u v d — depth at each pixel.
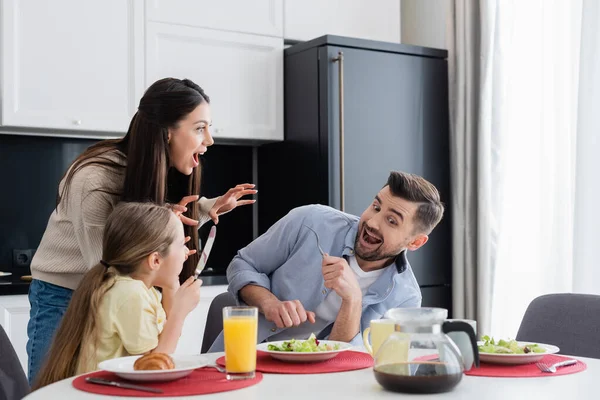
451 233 3.72
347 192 3.44
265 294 1.94
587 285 3.08
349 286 1.80
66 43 3.13
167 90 2.08
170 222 1.75
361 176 3.48
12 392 1.67
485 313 3.56
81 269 2.06
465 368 1.35
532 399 1.21
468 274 3.63
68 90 3.14
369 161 3.50
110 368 1.31
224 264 3.87
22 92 3.05
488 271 3.56
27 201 3.39
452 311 3.71
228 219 3.89
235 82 3.51
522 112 3.53
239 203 2.38
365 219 1.91
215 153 3.84
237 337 1.34
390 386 1.25
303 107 3.52
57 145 3.45
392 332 1.35
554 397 1.22
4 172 3.35
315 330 2.02
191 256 2.26
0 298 2.84
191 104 2.09
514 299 3.55
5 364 1.69
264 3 3.59
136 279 1.72
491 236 3.57
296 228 2.03
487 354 1.48
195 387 1.28
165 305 1.80
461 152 3.67
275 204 3.75
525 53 3.51
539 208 3.43
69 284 2.08
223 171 3.86
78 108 3.16
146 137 2.05
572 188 3.25
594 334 1.90
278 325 1.81
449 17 3.76
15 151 3.37
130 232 1.68
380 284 1.99
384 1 3.90
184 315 1.67
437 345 1.25
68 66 3.14
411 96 3.64
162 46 3.35
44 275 2.09
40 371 1.59
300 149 3.54
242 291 2.00
